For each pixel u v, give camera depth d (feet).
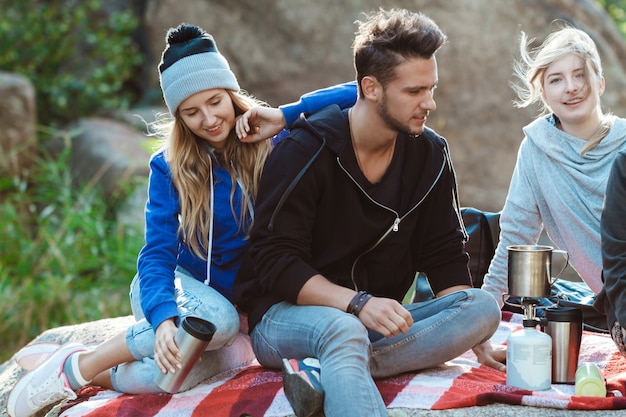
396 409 9.22
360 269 10.36
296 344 9.66
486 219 12.61
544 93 11.42
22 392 10.43
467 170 27.22
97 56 29.58
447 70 27.17
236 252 10.66
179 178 10.48
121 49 28.94
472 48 27.20
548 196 11.44
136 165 23.97
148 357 10.21
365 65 9.61
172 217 10.52
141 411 9.86
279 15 27.91
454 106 27.27
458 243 10.64
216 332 10.02
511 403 9.22
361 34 9.86
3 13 28.68
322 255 10.17
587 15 28.27
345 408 8.76
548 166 11.45
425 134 10.35
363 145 9.93
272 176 9.93
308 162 9.83
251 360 11.16
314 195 9.93
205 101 10.31
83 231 21.52
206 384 10.40
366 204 10.07
